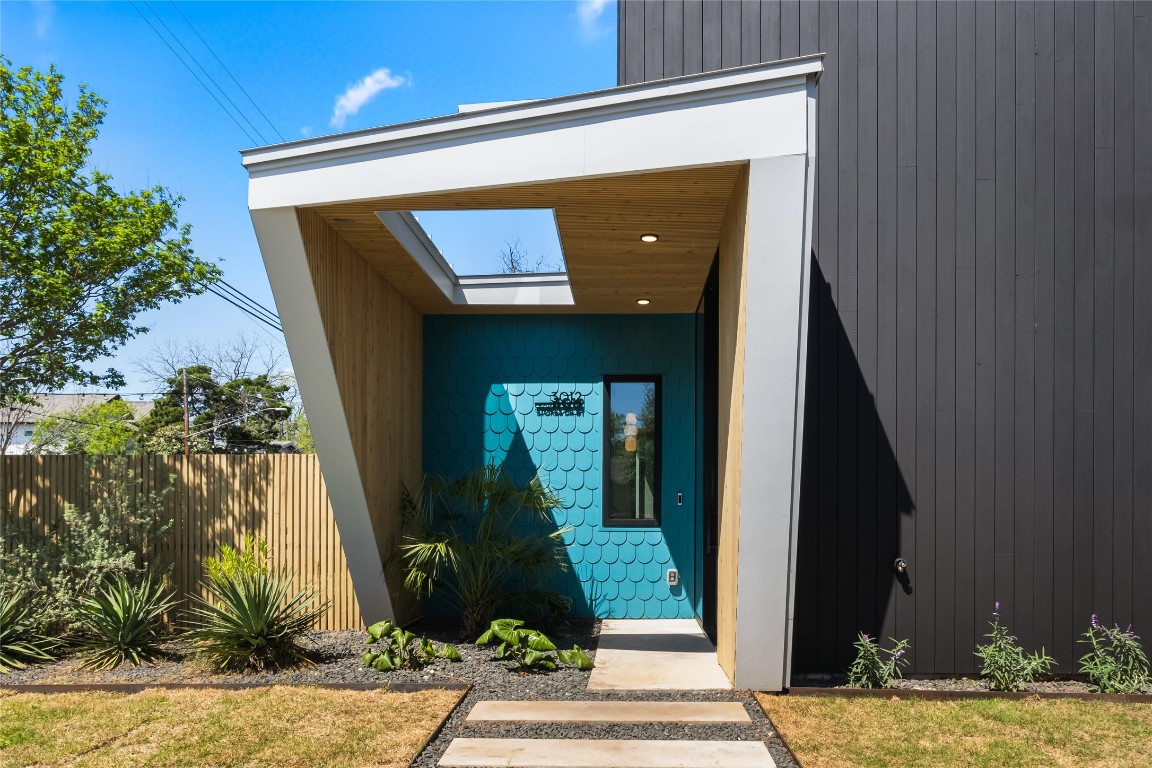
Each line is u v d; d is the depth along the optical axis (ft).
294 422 89.81
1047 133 19.08
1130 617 18.47
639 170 14.85
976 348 18.83
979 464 18.70
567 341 27.48
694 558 26.53
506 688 16.94
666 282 23.29
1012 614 18.51
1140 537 18.57
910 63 19.25
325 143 16.12
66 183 29.50
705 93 14.60
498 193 16.02
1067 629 18.47
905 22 19.33
